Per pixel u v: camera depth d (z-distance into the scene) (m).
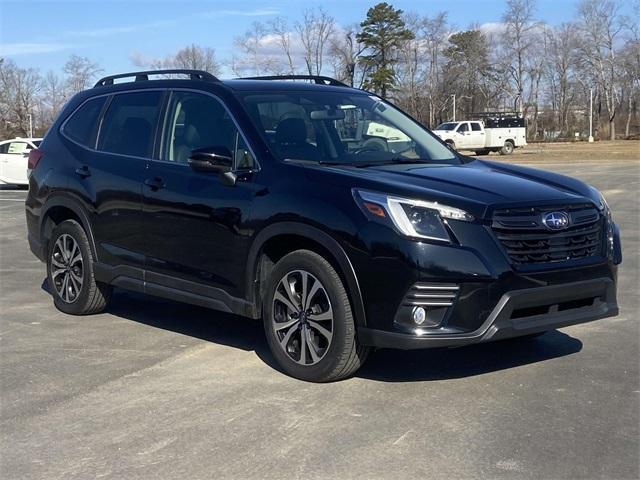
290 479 3.73
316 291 5.00
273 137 5.59
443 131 46.16
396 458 3.94
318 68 56.50
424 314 4.57
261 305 5.46
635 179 23.84
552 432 4.25
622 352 5.77
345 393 4.91
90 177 6.70
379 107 6.54
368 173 5.05
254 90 6.04
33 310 7.39
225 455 4.02
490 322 4.58
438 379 5.18
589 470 3.79
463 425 4.36
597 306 5.11
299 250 5.10
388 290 4.61
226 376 5.31
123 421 4.52
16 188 24.12
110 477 3.79
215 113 5.93
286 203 5.09
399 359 5.63
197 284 5.80
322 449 4.07
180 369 5.50
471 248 4.56
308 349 5.08
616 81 86.12
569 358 5.63
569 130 89.12
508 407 4.64
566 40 87.25
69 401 4.87
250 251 5.34
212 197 5.59
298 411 4.61
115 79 7.14
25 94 69.25
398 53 69.88
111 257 6.53
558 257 4.84
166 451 4.08
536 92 86.69
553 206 4.86
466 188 4.86
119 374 5.40
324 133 5.82
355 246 4.71
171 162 6.07
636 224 13.23
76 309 7.04
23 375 5.40
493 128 46.94
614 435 4.20
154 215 6.05
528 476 3.73
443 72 77.00
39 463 3.97
